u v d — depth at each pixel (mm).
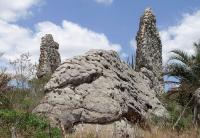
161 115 19672
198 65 26719
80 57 17766
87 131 14758
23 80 21938
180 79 26859
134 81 20078
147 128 17234
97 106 16344
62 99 16375
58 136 13586
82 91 16734
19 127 13516
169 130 16703
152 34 28594
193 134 15672
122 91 17969
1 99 17844
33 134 13438
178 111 23188
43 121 14367
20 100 19484
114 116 16266
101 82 17219
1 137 12719
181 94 26000
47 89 17031
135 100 18656
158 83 27406
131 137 15961
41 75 32812
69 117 15969
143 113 18484
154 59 28281
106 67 18094
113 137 14281
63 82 16922
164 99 25359
